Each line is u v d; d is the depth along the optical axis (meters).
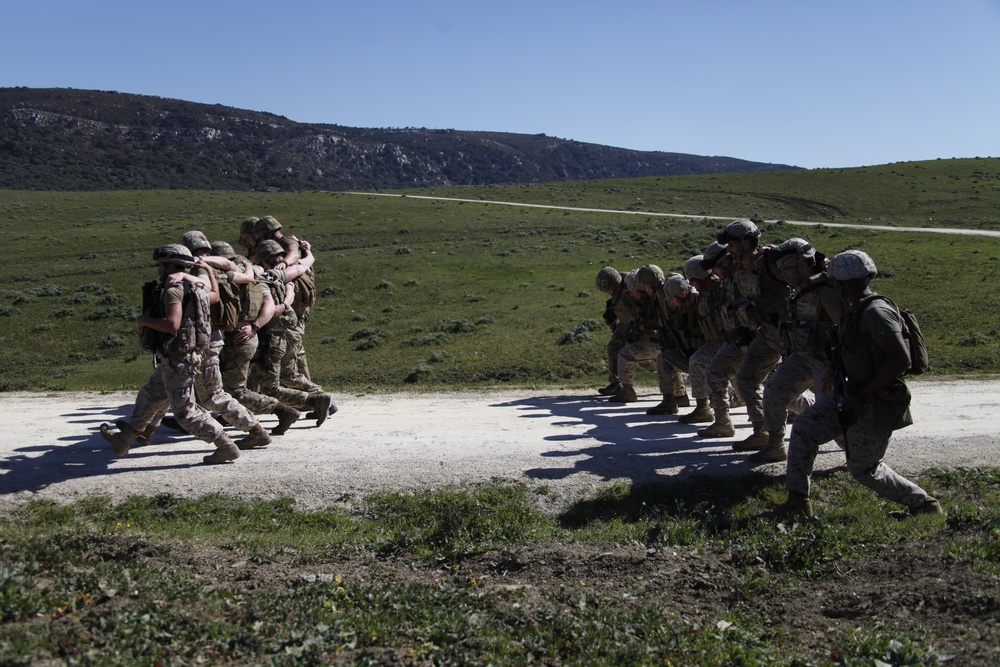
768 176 103.44
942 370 16.23
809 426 6.69
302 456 8.50
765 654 4.29
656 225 62.91
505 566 5.66
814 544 5.73
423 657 4.17
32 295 35.78
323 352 23.73
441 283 38.88
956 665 4.06
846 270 6.10
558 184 109.50
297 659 4.07
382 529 6.75
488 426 10.20
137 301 35.47
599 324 24.03
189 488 7.48
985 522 6.04
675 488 7.47
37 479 7.65
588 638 4.44
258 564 5.69
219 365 8.36
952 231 55.34
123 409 11.57
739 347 9.12
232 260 8.86
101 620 4.30
